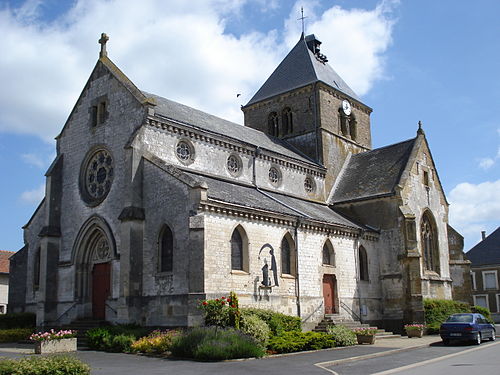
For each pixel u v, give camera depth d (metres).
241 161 37.94
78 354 24.61
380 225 40.88
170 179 29.56
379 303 39.22
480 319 31.59
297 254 32.97
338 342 28.38
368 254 39.16
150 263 29.55
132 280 29.25
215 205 28.23
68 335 26.05
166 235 29.45
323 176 45.88
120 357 23.31
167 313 28.16
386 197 40.91
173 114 35.50
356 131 52.53
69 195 35.72
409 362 21.66
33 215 38.94
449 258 47.28
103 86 35.50
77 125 36.56
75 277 33.56
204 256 27.09
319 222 34.66
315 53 54.03
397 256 39.41
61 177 36.50
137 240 29.91
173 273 28.38
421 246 42.53
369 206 41.84
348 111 51.69
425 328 37.00
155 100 35.62
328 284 35.28
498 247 73.12
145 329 27.72
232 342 22.78
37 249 38.06
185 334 23.77
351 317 36.16
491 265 71.56
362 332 29.84
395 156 46.00
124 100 33.66
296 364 20.75
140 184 30.89
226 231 28.75
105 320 31.39
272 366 20.14
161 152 32.56
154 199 30.14
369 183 44.16
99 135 34.75
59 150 37.38
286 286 31.75
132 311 28.92
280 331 27.73
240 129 43.94
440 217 46.16
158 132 32.66
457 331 29.56
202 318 26.11
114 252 31.52
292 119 50.41
